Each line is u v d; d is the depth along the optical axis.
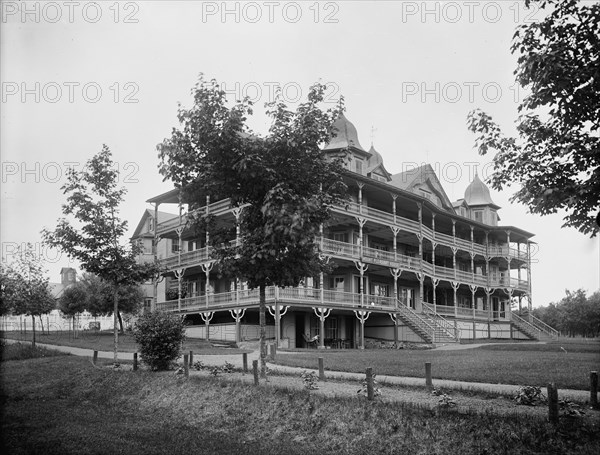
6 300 27.56
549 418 9.37
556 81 8.51
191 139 14.13
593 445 8.55
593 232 8.91
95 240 20.83
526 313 63.44
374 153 48.97
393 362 20.44
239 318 35.84
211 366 18.69
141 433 11.50
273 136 13.96
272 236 12.73
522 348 30.53
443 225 53.88
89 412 14.40
